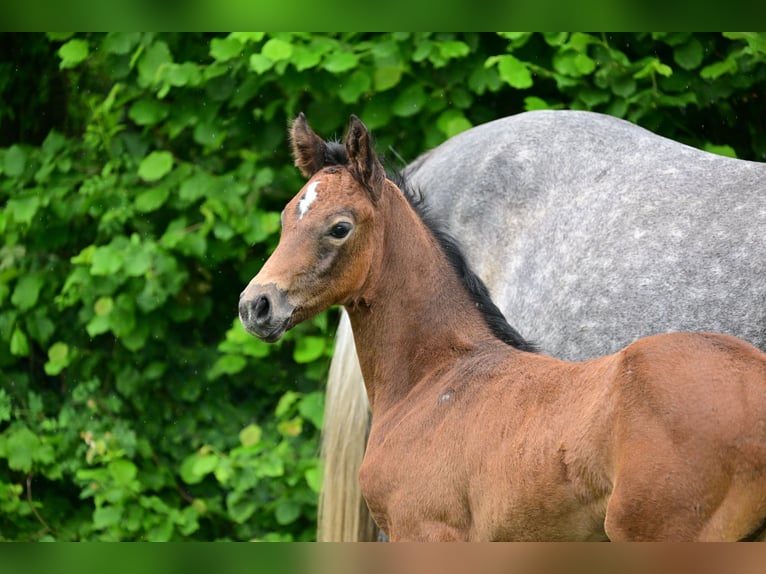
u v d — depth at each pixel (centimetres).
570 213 543
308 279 411
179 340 839
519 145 584
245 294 405
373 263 432
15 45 900
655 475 326
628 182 532
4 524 795
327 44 774
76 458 802
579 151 566
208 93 806
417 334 439
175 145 848
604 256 511
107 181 831
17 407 844
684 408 328
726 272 473
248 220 795
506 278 561
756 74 738
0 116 910
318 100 796
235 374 822
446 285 443
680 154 535
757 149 753
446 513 398
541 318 527
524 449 368
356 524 587
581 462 348
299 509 759
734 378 329
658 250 495
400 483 414
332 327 799
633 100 739
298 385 820
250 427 781
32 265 852
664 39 745
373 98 784
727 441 323
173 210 837
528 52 766
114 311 805
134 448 786
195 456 786
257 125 814
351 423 587
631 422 333
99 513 760
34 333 837
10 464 785
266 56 755
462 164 602
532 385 384
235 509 761
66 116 899
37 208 829
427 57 762
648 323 485
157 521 763
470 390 409
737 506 326
